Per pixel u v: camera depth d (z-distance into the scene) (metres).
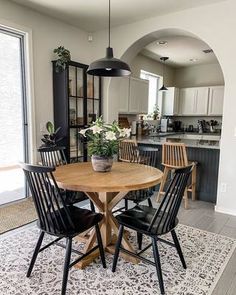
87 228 1.95
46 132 4.00
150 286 1.93
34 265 2.15
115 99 4.78
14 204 3.60
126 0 3.27
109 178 2.19
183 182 1.90
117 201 2.34
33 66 3.71
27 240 2.59
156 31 3.86
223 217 3.30
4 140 3.54
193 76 7.41
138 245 2.51
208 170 3.94
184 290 1.89
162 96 7.20
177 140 4.89
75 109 4.23
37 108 3.84
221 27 3.28
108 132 2.33
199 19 3.45
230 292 1.88
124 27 4.18
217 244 2.58
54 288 1.88
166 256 2.35
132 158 3.73
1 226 2.90
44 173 1.75
